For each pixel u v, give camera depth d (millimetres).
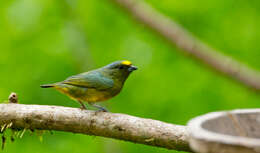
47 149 13422
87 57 15227
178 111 14062
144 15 15617
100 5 15797
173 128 7129
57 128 7781
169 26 15594
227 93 14852
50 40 14750
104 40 15477
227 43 15508
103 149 14289
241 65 15391
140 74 14633
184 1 15227
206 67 15641
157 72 14750
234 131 5086
